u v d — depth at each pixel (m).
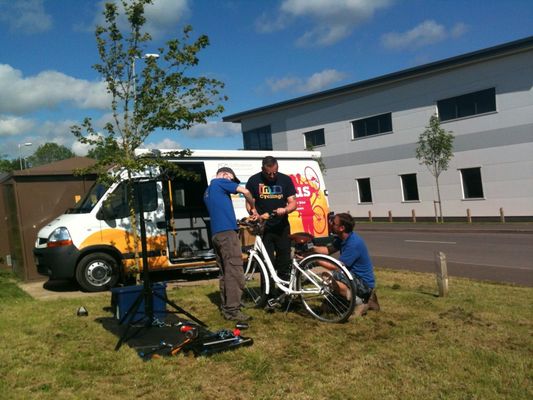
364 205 32.06
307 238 6.64
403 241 18.45
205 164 10.37
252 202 6.45
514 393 3.89
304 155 11.46
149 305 5.70
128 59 8.86
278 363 4.64
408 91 28.89
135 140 8.95
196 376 4.38
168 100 8.88
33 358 4.91
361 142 31.95
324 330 5.63
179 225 10.37
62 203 11.23
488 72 25.03
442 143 25.45
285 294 6.52
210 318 6.31
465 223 24.83
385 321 5.90
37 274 10.91
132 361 4.76
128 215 9.59
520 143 24.05
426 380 4.17
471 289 8.09
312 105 35.00
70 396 4.01
